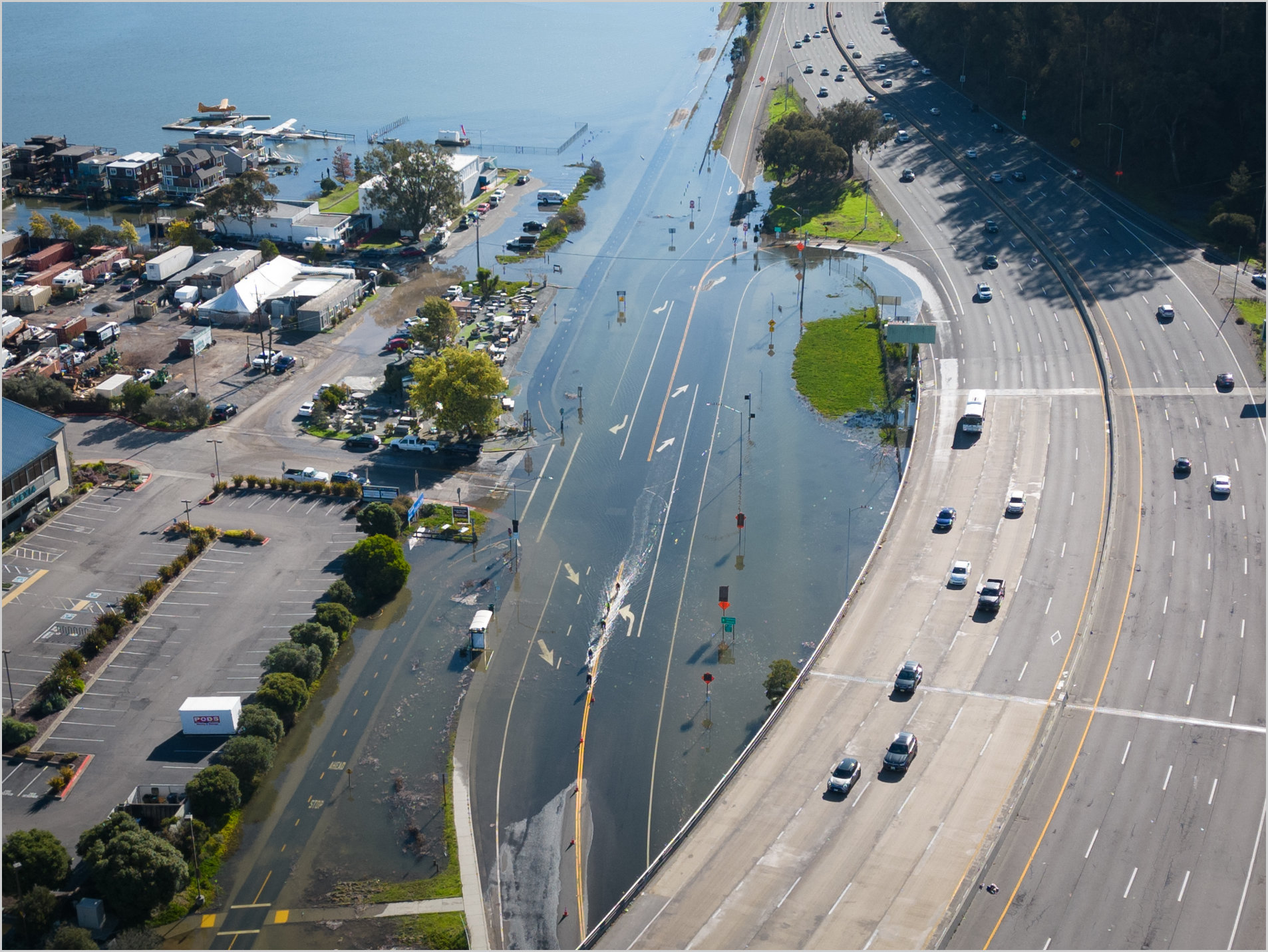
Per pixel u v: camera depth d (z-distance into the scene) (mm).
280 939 102688
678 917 99438
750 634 143750
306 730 128125
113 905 102375
